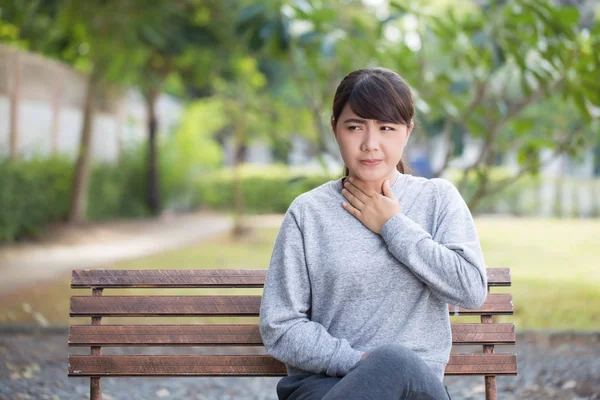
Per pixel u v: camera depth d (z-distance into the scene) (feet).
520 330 18.56
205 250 39.17
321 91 21.49
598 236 48.42
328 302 7.80
